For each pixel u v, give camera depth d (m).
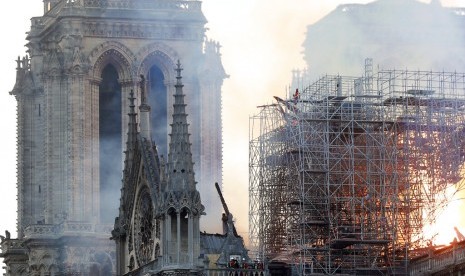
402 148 198.12
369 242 194.62
